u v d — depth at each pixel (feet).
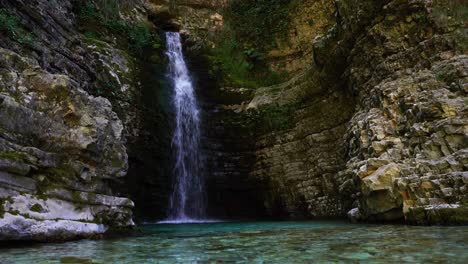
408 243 13.43
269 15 61.41
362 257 11.07
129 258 12.17
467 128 21.56
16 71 18.78
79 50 36.04
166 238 18.76
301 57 56.54
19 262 11.55
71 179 17.97
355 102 37.58
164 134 46.93
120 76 43.29
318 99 43.83
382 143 25.84
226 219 49.32
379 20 32.60
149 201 43.34
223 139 51.31
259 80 58.39
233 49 61.67
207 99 54.85
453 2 28.30
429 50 28.55
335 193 39.24
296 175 44.42
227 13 65.41
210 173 50.24
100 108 22.41
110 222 20.02
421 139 23.62
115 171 21.39
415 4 30.04
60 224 16.42
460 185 19.45
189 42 61.93
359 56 35.14
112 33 49.90
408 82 27.43
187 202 48.83
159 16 63.67
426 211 19.95
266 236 18.31
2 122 16.24
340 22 37.73
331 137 41.32
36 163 16.26
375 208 23.48
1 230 13.94
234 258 11.73
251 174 49.37
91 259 12.03
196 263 11.00
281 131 47.39
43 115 18.15
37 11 30.86
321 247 13.43
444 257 10.59
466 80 23.93
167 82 51.62
